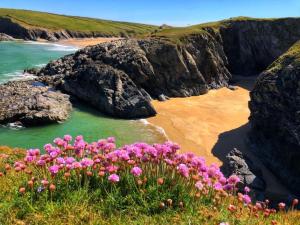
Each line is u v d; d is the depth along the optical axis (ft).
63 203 29.27
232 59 292.61
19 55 361.10
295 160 106.22
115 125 149.48
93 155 35.83
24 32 595.47
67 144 35.99
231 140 138.72
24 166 33.50
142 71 193.26
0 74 239.91
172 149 33.99
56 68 230.48
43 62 318.45
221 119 164.04
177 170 32.09
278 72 126.82
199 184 30.60
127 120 157.79
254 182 101.24
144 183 31.09
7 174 35.88
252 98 135.33
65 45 531.91
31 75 239.30
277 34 286.05
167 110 174.91
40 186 30.19
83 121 152.05
